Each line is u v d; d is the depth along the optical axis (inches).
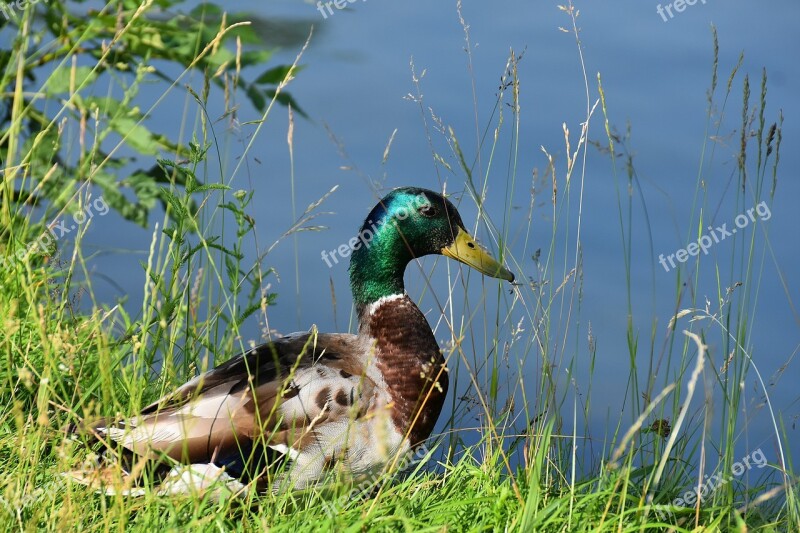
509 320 392.5
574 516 301.0
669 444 291.7
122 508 265.4
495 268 380.5
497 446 347.6
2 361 355.3
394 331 354.6
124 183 472.7
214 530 287.1
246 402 318.3
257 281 372.8
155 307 389.1
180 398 322.7
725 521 323.0
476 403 380.5
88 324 384.2
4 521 268.2
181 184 473.7
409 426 342.3
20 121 440.8
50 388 302.8
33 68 480.7
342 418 325.7
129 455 310.7
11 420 337.7
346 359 344.5
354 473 330.3
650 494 307.1
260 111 453.4
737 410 351.9
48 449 329.1
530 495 285.7
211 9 466.3
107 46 425.4
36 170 462.0
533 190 398.9
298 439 318.7
